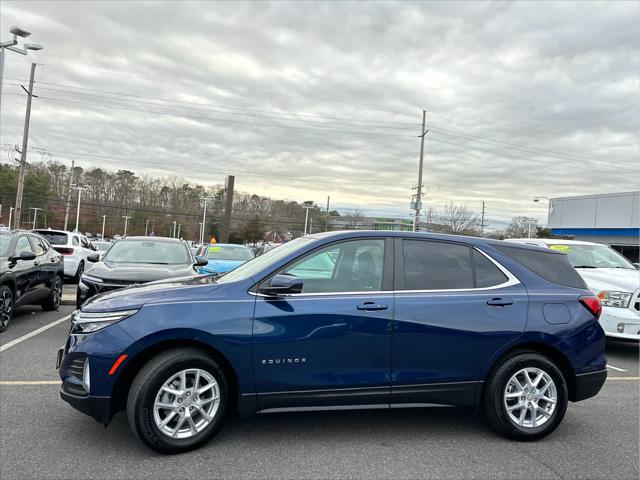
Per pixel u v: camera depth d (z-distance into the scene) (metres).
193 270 8.34
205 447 3.75
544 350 4.25
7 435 3.85
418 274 4.12
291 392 3.75
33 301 8.78
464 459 3.68
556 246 9.11
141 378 3.50
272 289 3.74
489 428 4.33
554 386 4.11
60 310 9.90
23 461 3.43
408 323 3.91
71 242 15.40
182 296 3.77
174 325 3.57
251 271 4.13
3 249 7.95
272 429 4.16
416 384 3.92
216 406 3.71
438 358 3.95
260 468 3.44
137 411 3.47
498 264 4.31
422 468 3.51
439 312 3.97
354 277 4.03
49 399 4.66
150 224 103.75
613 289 7.32
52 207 96.00
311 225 79.69
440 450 3.83
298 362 3.75
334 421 4.39
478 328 4.00
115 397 3.58
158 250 9.17
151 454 3.59
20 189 31.16
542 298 4.22
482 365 4.01
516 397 4.07
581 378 4.20
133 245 9.29
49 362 5.93
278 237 73.44
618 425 4.52
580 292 4.39
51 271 9.44
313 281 3.97
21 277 8.05
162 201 101.81
